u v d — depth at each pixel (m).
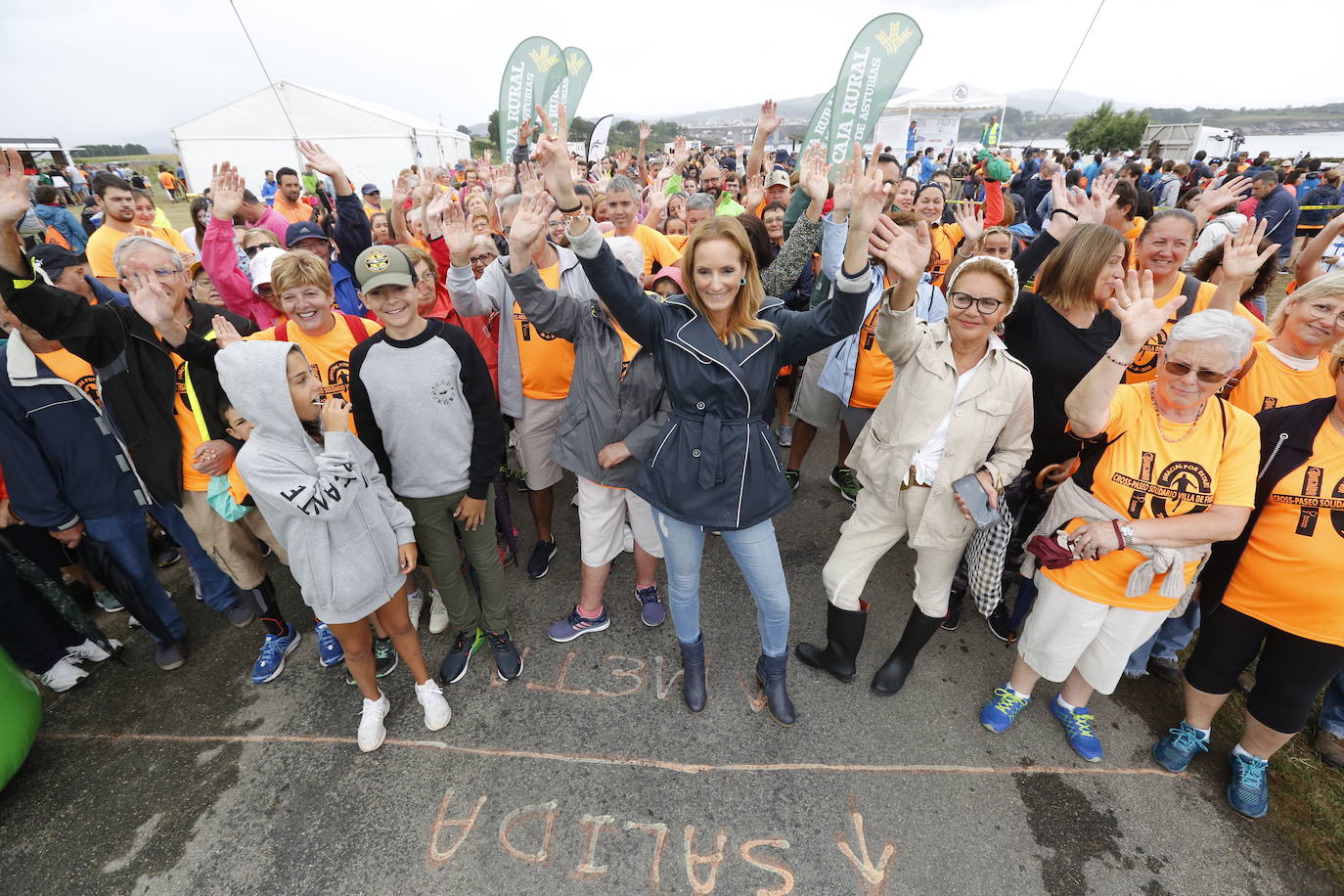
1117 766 2.31
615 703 2.60
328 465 1.95
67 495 2.49
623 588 3.33
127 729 2.53
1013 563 2.86
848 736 2.44
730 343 1.97
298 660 2.87
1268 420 1.96
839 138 3.91
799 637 2.98
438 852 2.05
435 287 3.29
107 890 1.96
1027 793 2.21
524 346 3.02
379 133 17.39
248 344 1.85
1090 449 2.08
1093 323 2.45
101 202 4.32
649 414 2.50
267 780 2.30
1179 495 1.91
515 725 2.50
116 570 2.60
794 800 2.19
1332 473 1.82
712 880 1.96
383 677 2.75
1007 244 3.22
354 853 2.05
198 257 5.18
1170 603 2.03
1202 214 3.45
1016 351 2.59
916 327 2.14
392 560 2.21
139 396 2.36
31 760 2.40
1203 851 2.03
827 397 3.78
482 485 2.41
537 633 3.00
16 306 2.04
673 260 3.95
